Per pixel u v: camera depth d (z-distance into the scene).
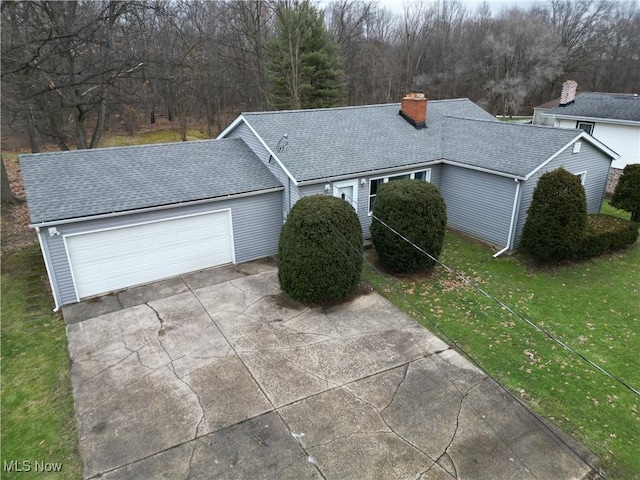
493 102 47.38
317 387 8.02
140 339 9.42
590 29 50.19
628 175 15.81
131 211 10.89
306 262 10.36
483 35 50.62
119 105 25.19
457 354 9.01
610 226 14.34
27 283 11.80
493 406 7.61
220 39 32.91
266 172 13.69
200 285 11.84
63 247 10.42
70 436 6.97
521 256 13.75
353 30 42.09
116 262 11.31
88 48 18.77
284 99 33.03
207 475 6.27
